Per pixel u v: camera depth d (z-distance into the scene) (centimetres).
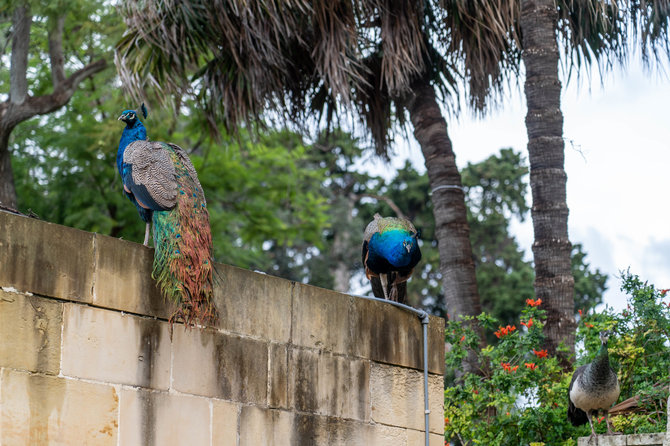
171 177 675
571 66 1505
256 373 718
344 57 1351
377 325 823
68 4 1808
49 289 609
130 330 646
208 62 1491
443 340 882
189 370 674
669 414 870
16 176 2275
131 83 1404
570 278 1363
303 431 740
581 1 1481
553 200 1384
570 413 1059
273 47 1432
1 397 574
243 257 2536
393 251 938
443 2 1431
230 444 689
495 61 1463
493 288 3203
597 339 1191
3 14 1841
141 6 1372
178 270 652
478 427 1180
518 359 1252
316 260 3634
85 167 2239
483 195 3650
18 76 1847
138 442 636
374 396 803
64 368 607
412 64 1375
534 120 1414
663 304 1194
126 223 2273
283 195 2539
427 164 1500
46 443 589
